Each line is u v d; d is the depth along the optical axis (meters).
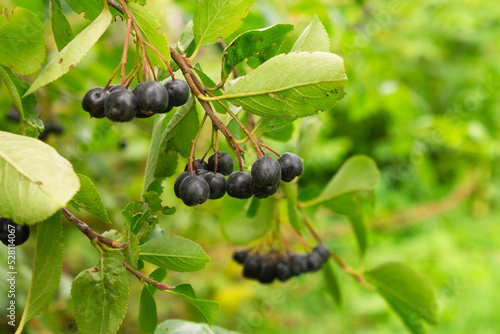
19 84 0.38
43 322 0.63
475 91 1.46
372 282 0.52
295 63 0.36
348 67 0.72
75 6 0.40
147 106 0.36
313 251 0.53
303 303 1.25
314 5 0.65
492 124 1.46
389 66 1.17
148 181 0.41
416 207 1.52
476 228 1.50
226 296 0.99
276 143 0.52
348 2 0.94
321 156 1.23
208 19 0.39
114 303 0.37
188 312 0.93
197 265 0.39
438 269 1.21
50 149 0.35
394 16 1.31
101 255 0.38
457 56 1.58
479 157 1.49
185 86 0.37
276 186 0.38
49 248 0.36
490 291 1.18
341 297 0.56
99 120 0.72
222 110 0.44
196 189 0.37
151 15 0.37
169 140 0.41
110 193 0.86
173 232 0.87
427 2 1.32
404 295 0.52
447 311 1.12
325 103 0.36
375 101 0.92
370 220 1.40
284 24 0.38
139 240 0.39
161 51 0.37
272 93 0.36
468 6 1.37
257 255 0.52
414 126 1.10
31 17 0.37
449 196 1.58
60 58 0.36
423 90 1.56
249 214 0.50
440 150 1.52
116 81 0.64
